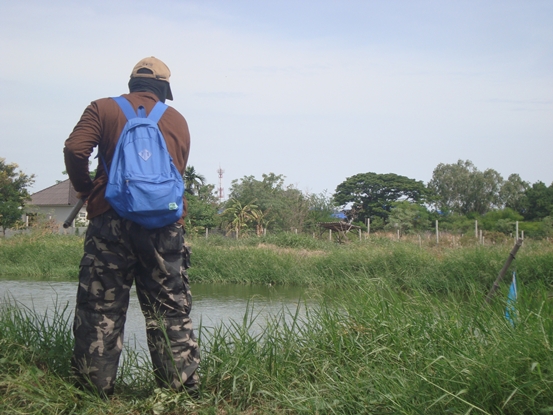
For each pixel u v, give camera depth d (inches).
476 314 142.9
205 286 524.4
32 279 549.6
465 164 2960.1
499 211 2124.8
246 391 122.9
